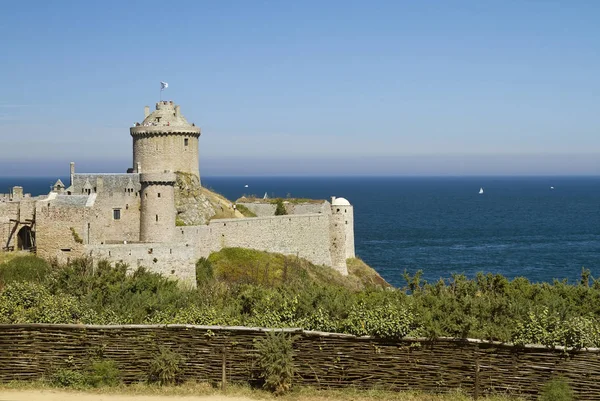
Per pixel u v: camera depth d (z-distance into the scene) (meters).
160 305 43.12
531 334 33.75
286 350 33.81
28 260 68.38
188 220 96.12
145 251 72.50
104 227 84.56
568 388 32.34
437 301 41.28
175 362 34.00
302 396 33.44
